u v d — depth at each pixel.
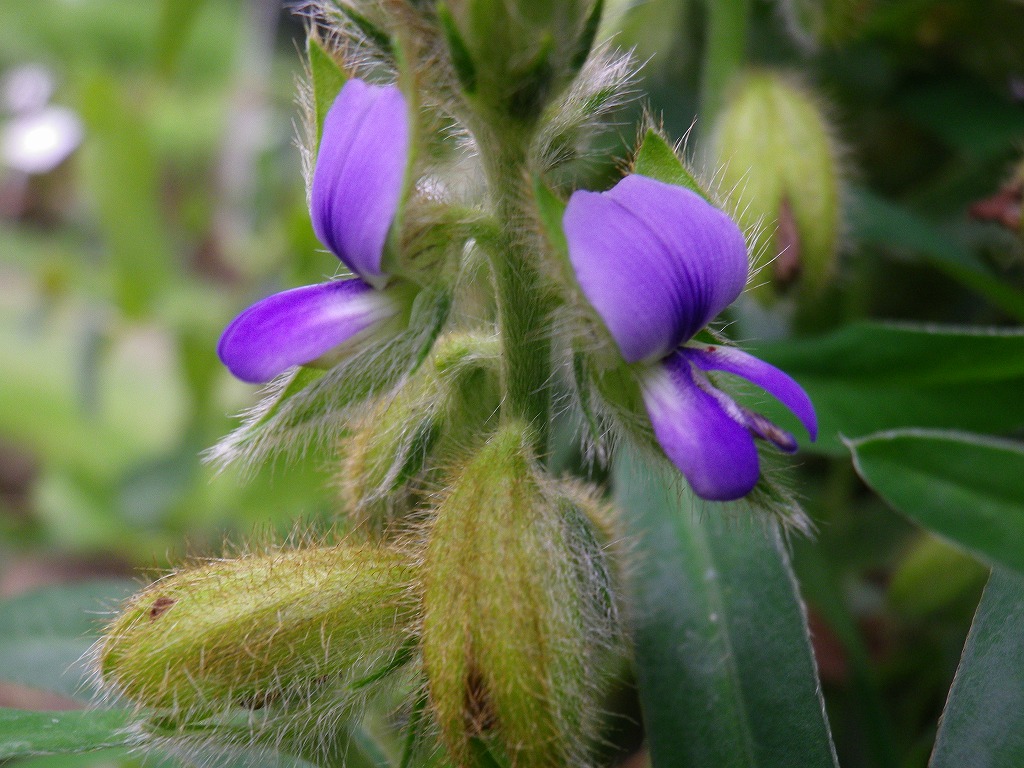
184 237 0.25
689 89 0.14
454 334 0.09
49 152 0.27
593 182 0.12
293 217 0.17
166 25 0.18
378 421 0.09
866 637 0.13
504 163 0.08
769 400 0.11
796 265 0.11
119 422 0.21
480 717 0.08
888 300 0.14
